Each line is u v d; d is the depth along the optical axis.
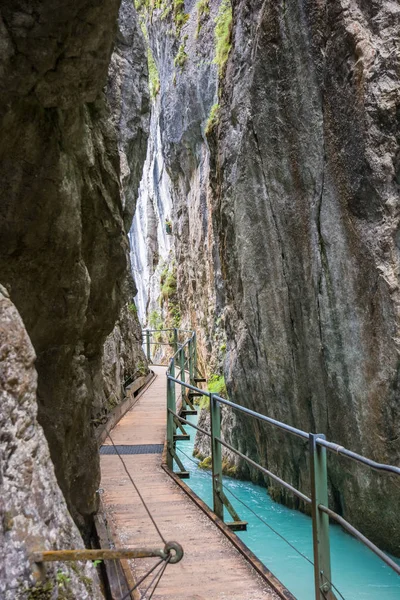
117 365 11.08
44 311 3.56
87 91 3.20
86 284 3.79
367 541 2.74
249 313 8.29
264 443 8.55
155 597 3.70
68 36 2.84
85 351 4.80
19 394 1.92
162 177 25.91
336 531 7.20
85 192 3.99
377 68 6.16
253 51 8.29
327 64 6.80
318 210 7.00
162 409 11.51
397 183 6.09
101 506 5.00
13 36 2.76
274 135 7.59
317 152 6.97
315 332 7.11
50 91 3.04
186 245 21.09
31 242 3.31
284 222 7.53
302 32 7.09
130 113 11.51
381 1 6.30
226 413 9.88
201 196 17.77
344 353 6.68
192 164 19.34
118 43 11.41
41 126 3.17
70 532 2.00
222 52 11.18
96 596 2.02
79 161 3.77
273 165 7.65
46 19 2.73
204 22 16.97
